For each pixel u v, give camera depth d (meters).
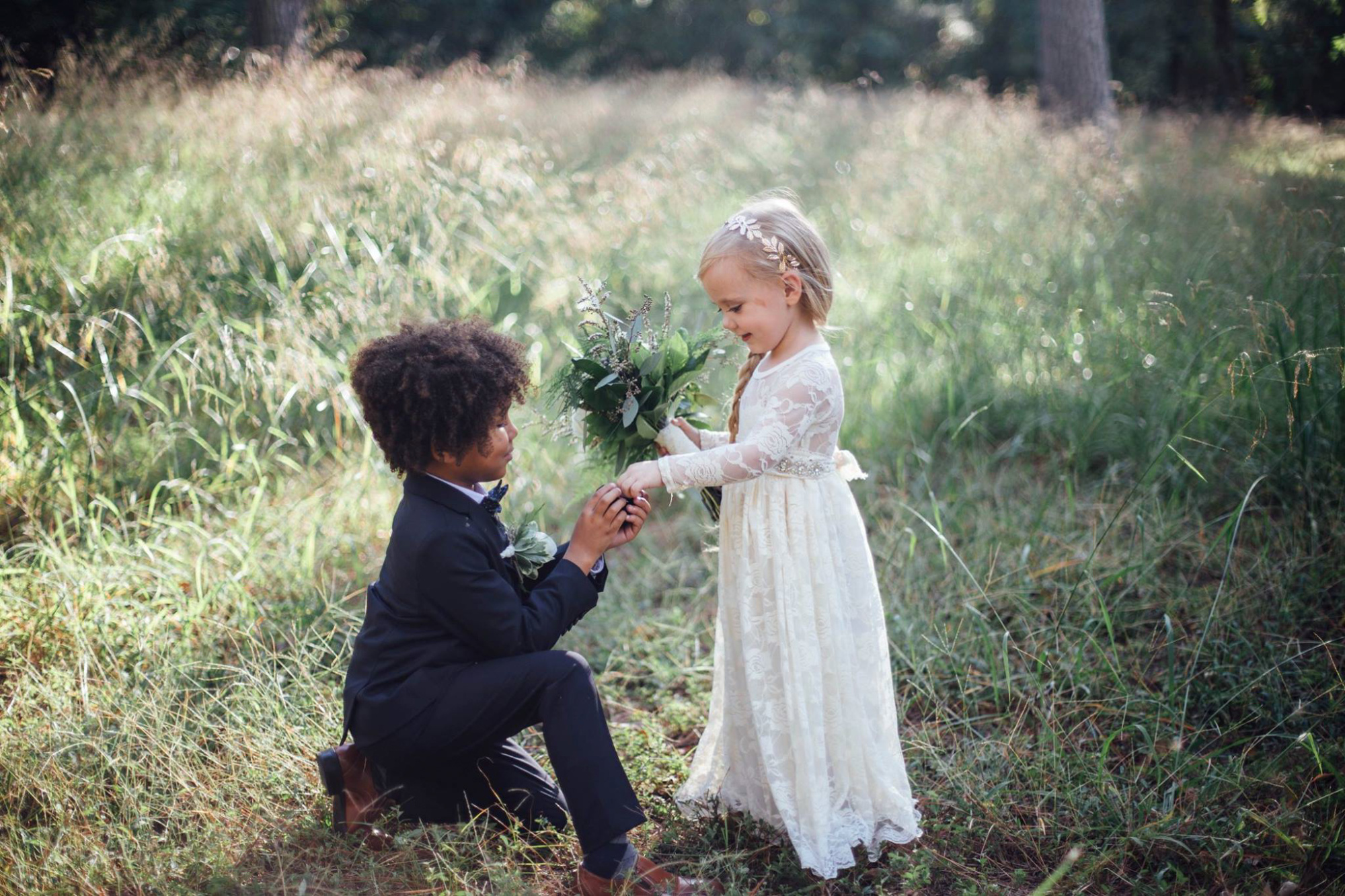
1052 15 10.41
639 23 20.38
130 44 6.40
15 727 2.64
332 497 3.91
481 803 2.41
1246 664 3.01
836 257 6.46
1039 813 2.48
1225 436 3.93
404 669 2.19
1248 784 2.51
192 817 2.43
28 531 3.39
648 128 8.91
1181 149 7.83
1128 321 4.90
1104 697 2.96
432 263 4.43
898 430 4.65
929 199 7.35
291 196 4.95
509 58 15.66
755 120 10.55
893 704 2.37
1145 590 3.42
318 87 6.16
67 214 4.64
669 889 2.16
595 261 5.37
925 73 20.61
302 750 2.65
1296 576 3.33
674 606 3.69
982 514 3.98
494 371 2.15
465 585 2.10
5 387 3.66
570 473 4.29
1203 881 2.26
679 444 2.34
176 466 3.99
